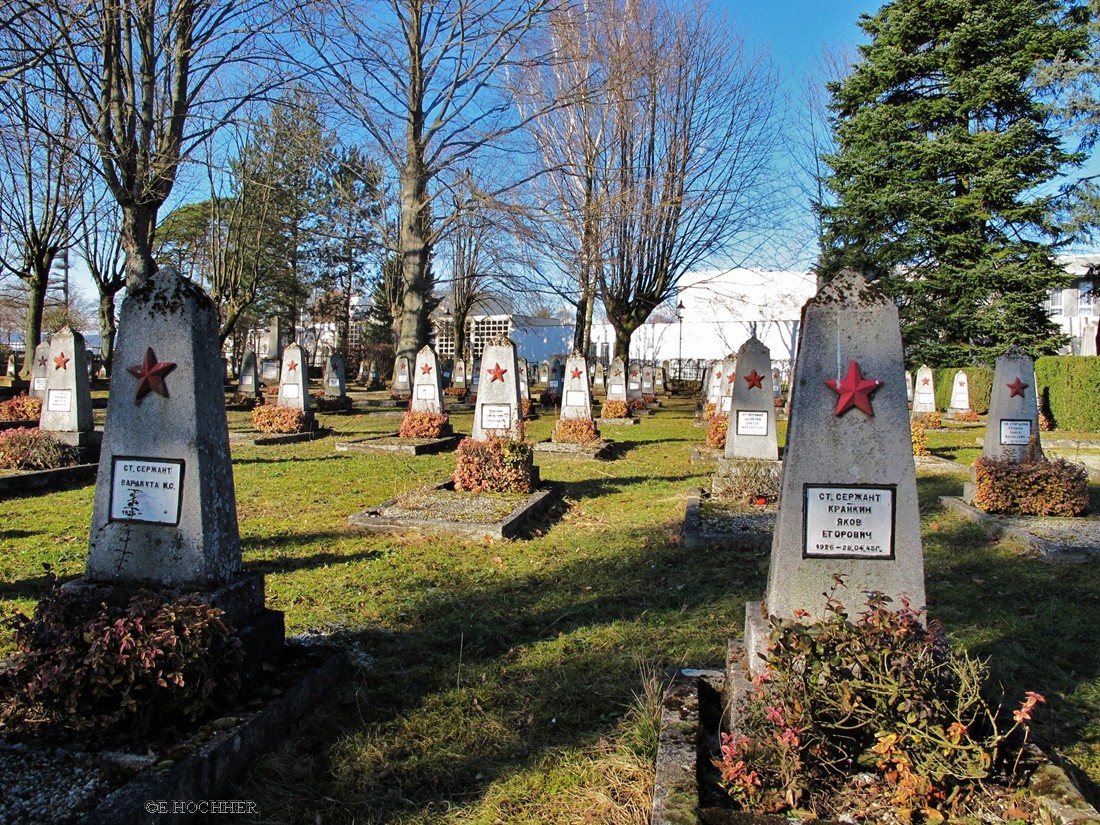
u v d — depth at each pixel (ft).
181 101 51.78
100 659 9.36
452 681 13.30
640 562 21.52
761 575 20.20
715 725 10.88
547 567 20.94
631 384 100.99
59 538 23.12
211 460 11.88
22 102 43.09
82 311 164.25
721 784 8.96
